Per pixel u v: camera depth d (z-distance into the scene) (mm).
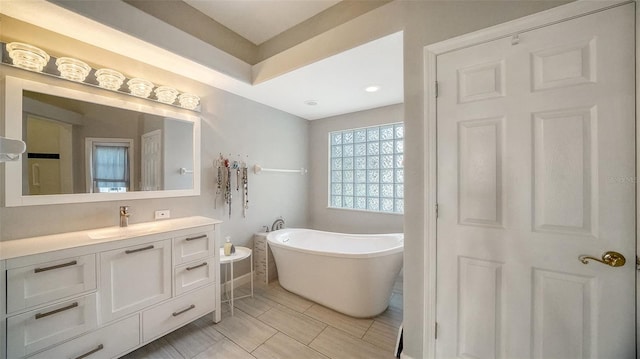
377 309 2061
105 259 1372
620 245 981
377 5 1607
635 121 951
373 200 3230
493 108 1220
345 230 3377
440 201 1370
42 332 1183
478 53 1252
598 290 1022
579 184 1048
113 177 1758
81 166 1620
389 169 3090
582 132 1039
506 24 1172
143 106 1903
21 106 1396
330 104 2979
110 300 1388
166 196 2039
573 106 1052
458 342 1332
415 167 1441
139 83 1828
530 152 1139
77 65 1535
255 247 2828
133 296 1479
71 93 1570
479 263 1270
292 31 2062
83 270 1299
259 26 2068
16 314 1120
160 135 2008
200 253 1826
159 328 1590
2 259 1085
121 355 1424
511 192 1185
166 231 1629
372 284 2008
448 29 1329
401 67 1993
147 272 1543
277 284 2699
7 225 1369
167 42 1699
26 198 1420
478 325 1277
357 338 1785
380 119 3074
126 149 1821
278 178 3184
